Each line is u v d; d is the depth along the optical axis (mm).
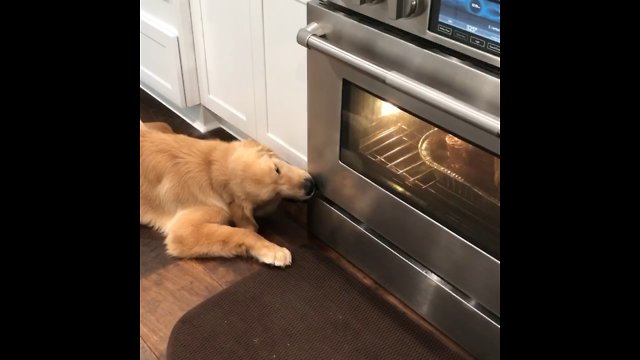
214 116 2285
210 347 1467
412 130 1312
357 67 1263
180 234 1690
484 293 1334
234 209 1775
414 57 1197
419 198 1389
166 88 2199
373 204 1516
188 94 2170
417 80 1214
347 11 1329
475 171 1222
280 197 1758
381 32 1243
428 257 1433
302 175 1676
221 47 1941
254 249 1672
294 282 1645
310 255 1735
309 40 1349
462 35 1097
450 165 1269
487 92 1094
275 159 1732
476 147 1177
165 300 1593
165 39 2049
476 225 1282
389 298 1609
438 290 1451
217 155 1762
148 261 1713
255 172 1681
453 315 1446
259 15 1701
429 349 1470
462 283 1379
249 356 1446
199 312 1558
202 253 1692
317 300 1592
